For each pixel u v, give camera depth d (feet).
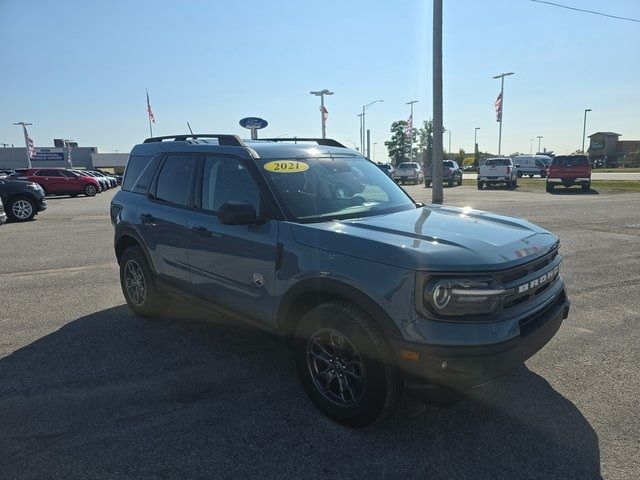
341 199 12.80
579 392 11.93
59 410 11.09
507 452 9.55
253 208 11.47
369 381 9.71
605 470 8.99
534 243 10.76
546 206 54.19
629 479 8.73
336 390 10.68
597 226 37.83
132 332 16.10
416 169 132.67
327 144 17.26
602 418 10.76
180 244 14.48
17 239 35.81
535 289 10.24
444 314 8.89
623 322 16.61
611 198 66.28
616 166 269.23
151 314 17.19
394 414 10.93
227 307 13.02
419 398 9.32
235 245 12.36
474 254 9.30
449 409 11.17
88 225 44.52
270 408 11.21
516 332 9.25
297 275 10.77
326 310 10.34
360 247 9.82
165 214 15.15
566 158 82.28
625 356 13.94
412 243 9.70
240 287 12.42
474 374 8.81
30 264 26.73
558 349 14.46
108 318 17.53
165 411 11.07
